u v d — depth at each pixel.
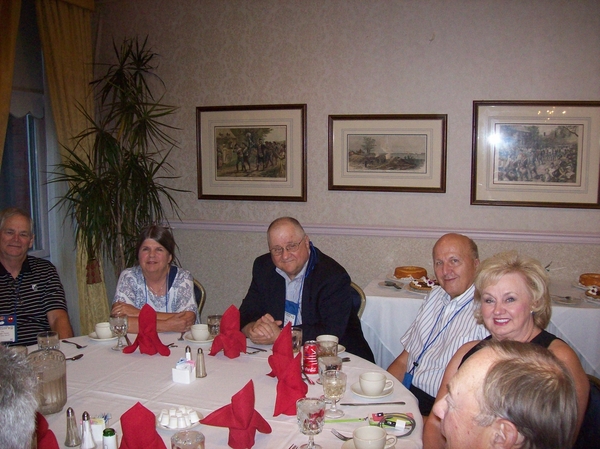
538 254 4.03
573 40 3.86
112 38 4.70
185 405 1.66
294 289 2.69
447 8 4.02
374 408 1.66
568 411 0.92
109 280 4.82
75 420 1.46
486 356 1.04
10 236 2.69
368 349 2.62
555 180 3.96
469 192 4.11
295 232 2.56
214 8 4.45
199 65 4.52
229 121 4.47
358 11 4.16
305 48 4.29
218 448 1.41
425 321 2.32
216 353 2.14
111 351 2.19
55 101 4.25
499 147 4.02
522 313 1.69
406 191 4.18
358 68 4.20
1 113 3.76
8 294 2.74
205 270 4.67
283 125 4.36
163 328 2.43
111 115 4.51
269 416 1.60
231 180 4.53
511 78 3.97
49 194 4.52
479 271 1.79
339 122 4.25
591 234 3.92
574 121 3.89
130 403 1.68
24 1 4.20
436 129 4.09
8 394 0.90
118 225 4.14
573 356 1.58
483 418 0.96
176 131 4.63
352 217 4.33
